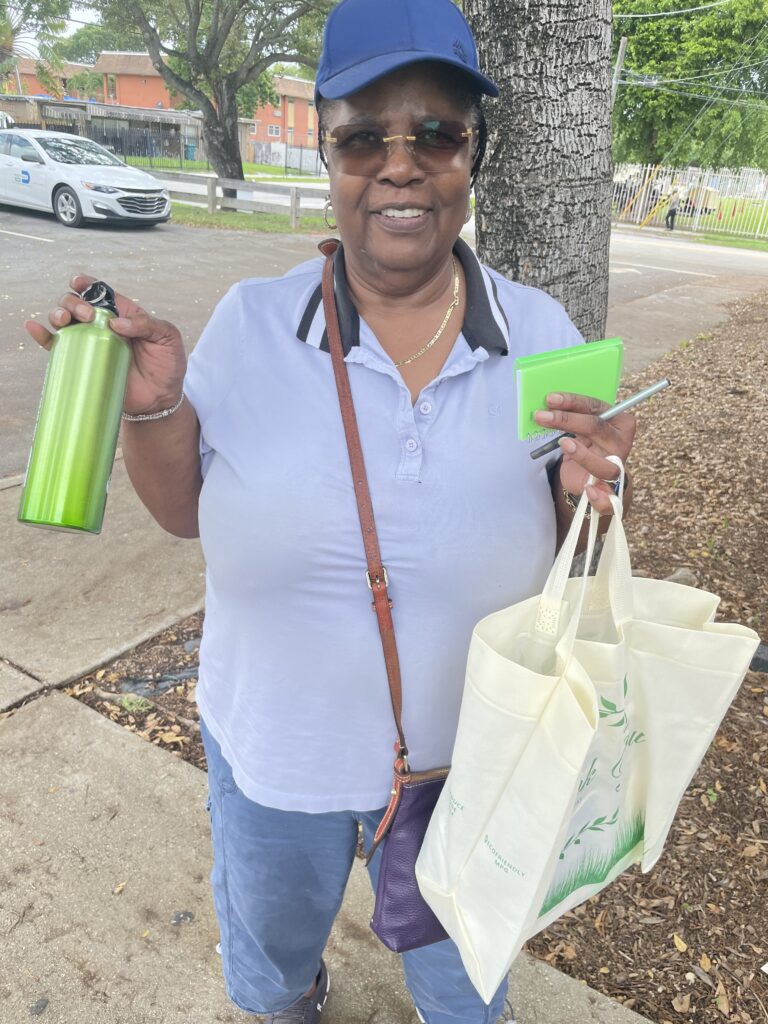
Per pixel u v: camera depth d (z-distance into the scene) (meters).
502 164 2.12
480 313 1.18
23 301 8.41
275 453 1.16
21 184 14.10
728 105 25.59
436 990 1.46
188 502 1.35
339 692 1.24
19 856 2.18
